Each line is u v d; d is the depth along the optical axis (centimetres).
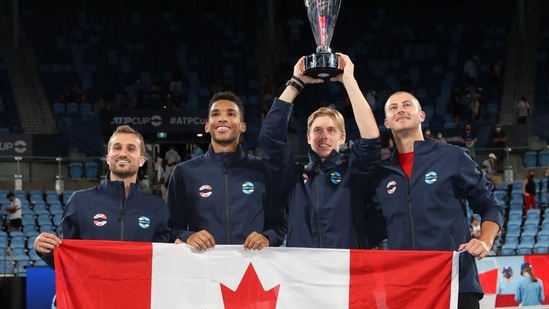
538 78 2772
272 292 620
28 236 1834
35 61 2797
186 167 671
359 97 646
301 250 623
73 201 660
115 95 2728
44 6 3059
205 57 2969
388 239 638
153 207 662
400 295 612
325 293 618
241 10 3183
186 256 618
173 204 670
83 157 2125
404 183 634
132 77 2831
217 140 666
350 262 620
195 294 616
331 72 646
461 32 3048
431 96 2773
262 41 3067
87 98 2692
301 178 685
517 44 2958
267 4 3172
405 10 3152
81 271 607
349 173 670
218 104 673
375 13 3158
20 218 1862
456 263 604
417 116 641
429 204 623
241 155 675
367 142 639
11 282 1263
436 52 2991
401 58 2981
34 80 2700
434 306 607
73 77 2761
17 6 2839
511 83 2775
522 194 2016
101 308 605
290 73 2750
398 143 652
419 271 611
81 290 605
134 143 665
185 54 2969
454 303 603
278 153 660
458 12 3125
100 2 3112
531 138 2212
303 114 2680
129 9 3127
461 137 2200
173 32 3038
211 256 620
